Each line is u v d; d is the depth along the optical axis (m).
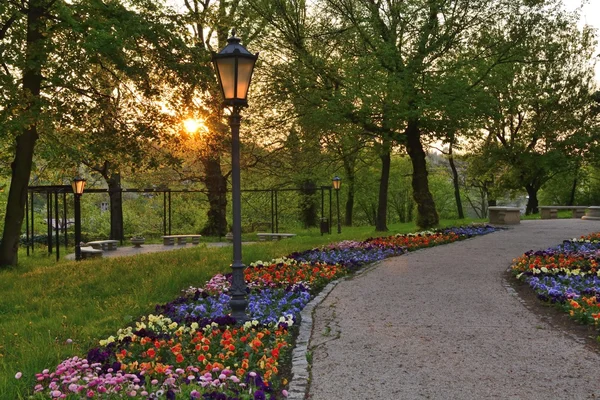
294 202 42.03
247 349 5.53
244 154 29.00
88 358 5.21
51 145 17.62
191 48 16.62
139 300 9.05
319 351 5.83
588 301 7.20
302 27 21.80
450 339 6.20
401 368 5.22
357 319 7.27
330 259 12.87
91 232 42.25
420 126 21.11
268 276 10.29
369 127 21.67
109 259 15.28
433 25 20.72
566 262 10.69
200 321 6.61
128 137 16.81
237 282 7.14
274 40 22.02
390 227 31.19
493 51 21.86
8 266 16.28
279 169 31.38
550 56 24.41
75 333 6.96
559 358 5.42
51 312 8.64
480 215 67.75
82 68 14.58
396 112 19.61
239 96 7.07
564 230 19.97
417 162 23.00
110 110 16.81
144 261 13.90
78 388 4.07
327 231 28.23
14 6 14.40
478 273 10.76
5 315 8.79
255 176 32.78
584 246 13.66
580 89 37.94
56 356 5.67
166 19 16.50
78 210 18.47
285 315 7.15
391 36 20.81
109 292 10.21
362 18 20.45
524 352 5.65
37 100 13.86
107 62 16.31
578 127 37.81
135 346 5.83
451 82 19.55
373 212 53.47
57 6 13.92
